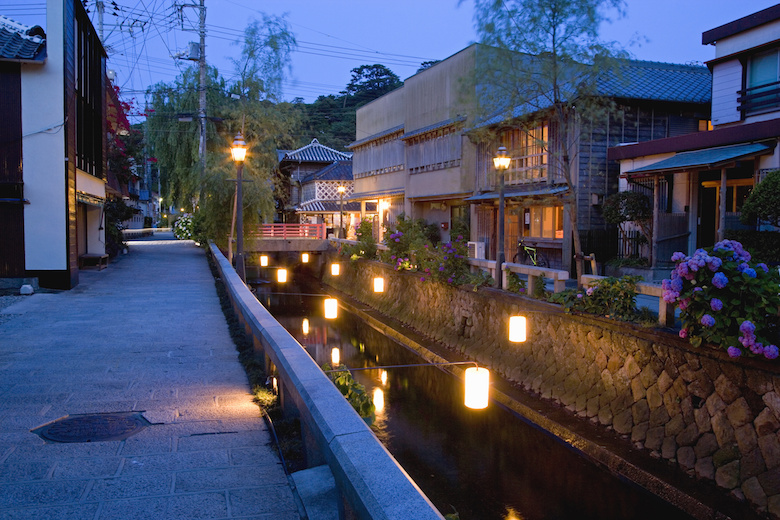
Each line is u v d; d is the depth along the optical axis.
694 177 13.72
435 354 12.87
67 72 13.02
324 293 24.64
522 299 10.54
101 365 6.77
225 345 7.93
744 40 13.16
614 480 6.99
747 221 10.04
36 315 10.02
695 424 6.63
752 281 5.76
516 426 9.06
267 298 23.83
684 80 17.41
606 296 8.49
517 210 17.45
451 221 22.89
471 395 5.96
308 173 42.53
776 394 5.70
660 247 13.62
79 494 3.50
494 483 7.34
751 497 5.67
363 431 3.06
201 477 3.79
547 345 9.79
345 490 2.65
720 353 6.29
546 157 16.11
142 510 3.31
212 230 23.83
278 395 5.48
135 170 30.16
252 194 23.16
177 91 29.16
